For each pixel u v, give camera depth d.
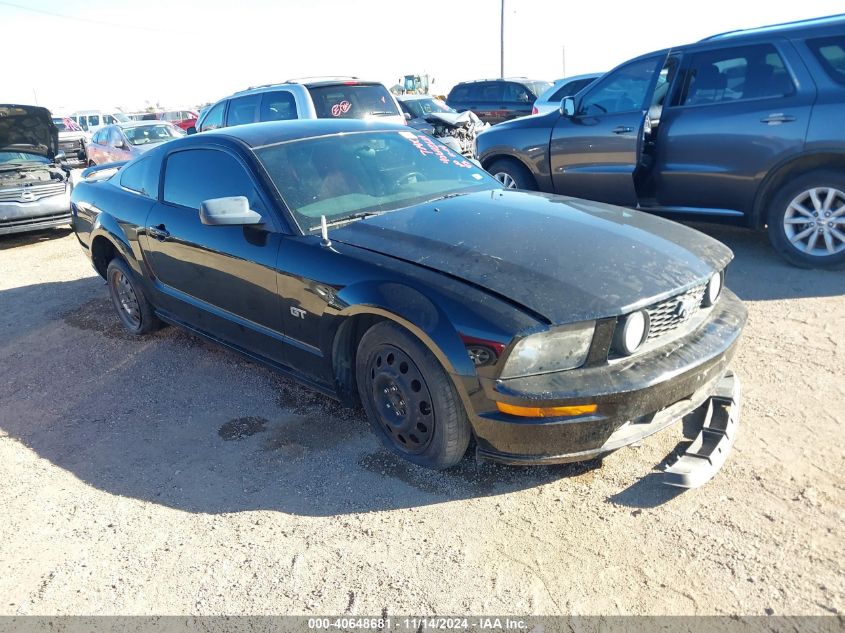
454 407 2.66
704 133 5.52
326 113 8.88
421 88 29.03
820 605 2.09
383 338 2.82
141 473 3.13
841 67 4.89
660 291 2.60
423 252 2.89
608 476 2.82
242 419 3.57
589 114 6.26
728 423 2.96
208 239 3.70
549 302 2.47
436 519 2.64
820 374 3.55
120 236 4.54
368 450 3.16
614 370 2.49
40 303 6.05
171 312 4.42
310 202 3.44
